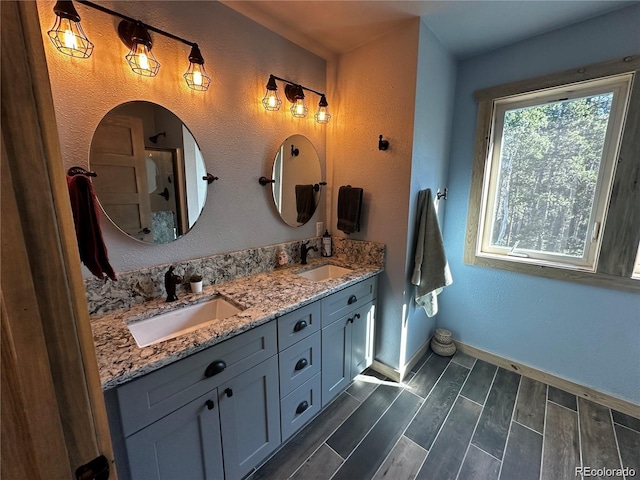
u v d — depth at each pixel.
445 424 1.58
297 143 1.92
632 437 1.49
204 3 1.37
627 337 1.61
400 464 1.35
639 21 1.40
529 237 1.94
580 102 1.66
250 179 1.68
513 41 1.78
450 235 2.23
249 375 1.16
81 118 1.07
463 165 2.10
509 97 1.86
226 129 1.53
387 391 1.85
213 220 1.53
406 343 1.98
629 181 1.50
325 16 1.56
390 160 1.80
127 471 0.86
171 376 0.91
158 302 1.28
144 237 1.28
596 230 1.67
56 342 0.34
